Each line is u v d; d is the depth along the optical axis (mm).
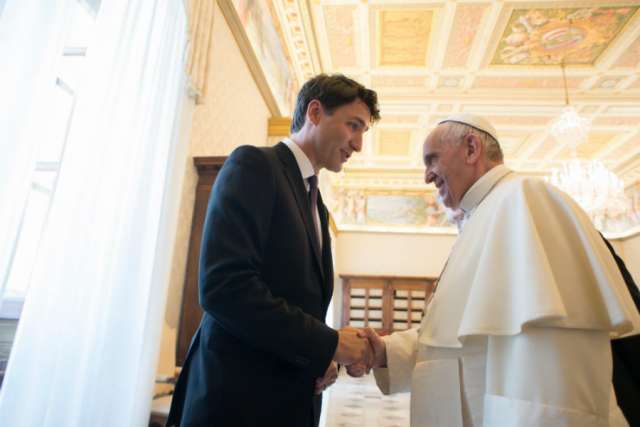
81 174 1798
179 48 2736
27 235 2203
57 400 1675
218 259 1100
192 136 3352
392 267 13016
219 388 1126
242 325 1057
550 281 1140
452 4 6141
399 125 9820
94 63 1915
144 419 2127
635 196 12141
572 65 7402
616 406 1240
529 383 1082
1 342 2025
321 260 1454
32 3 1494
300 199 1407
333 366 1332
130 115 2137
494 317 1200
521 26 6488
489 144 1710
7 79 1414
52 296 1666
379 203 13500
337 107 1562
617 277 1238
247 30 4637
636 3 5934
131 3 2123
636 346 1397
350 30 6762
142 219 2201
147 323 2236
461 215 1868
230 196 1187
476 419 1283
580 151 10836
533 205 1363
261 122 5379
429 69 7668
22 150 1424
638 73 7512
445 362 1403
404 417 5840
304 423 1188
